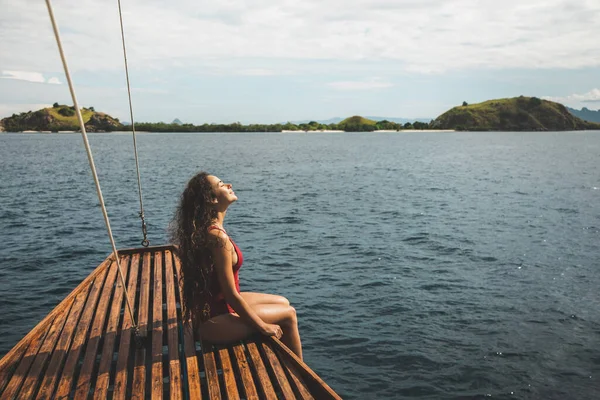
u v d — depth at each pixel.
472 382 6.57
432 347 7.59
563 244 14.46
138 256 7.24
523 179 34.34
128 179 34.19
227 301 3.99
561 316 8.87
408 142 127.81
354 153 72.25
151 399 3.33
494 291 10.26
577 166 46.66
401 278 11.18
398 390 6.39
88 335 4.56
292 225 17.48
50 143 112.62
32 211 20.28
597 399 6.20
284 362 3.69
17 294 9.96
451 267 12.09
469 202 23.19
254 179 34.41
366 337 7.96
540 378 6.68
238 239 15.26
